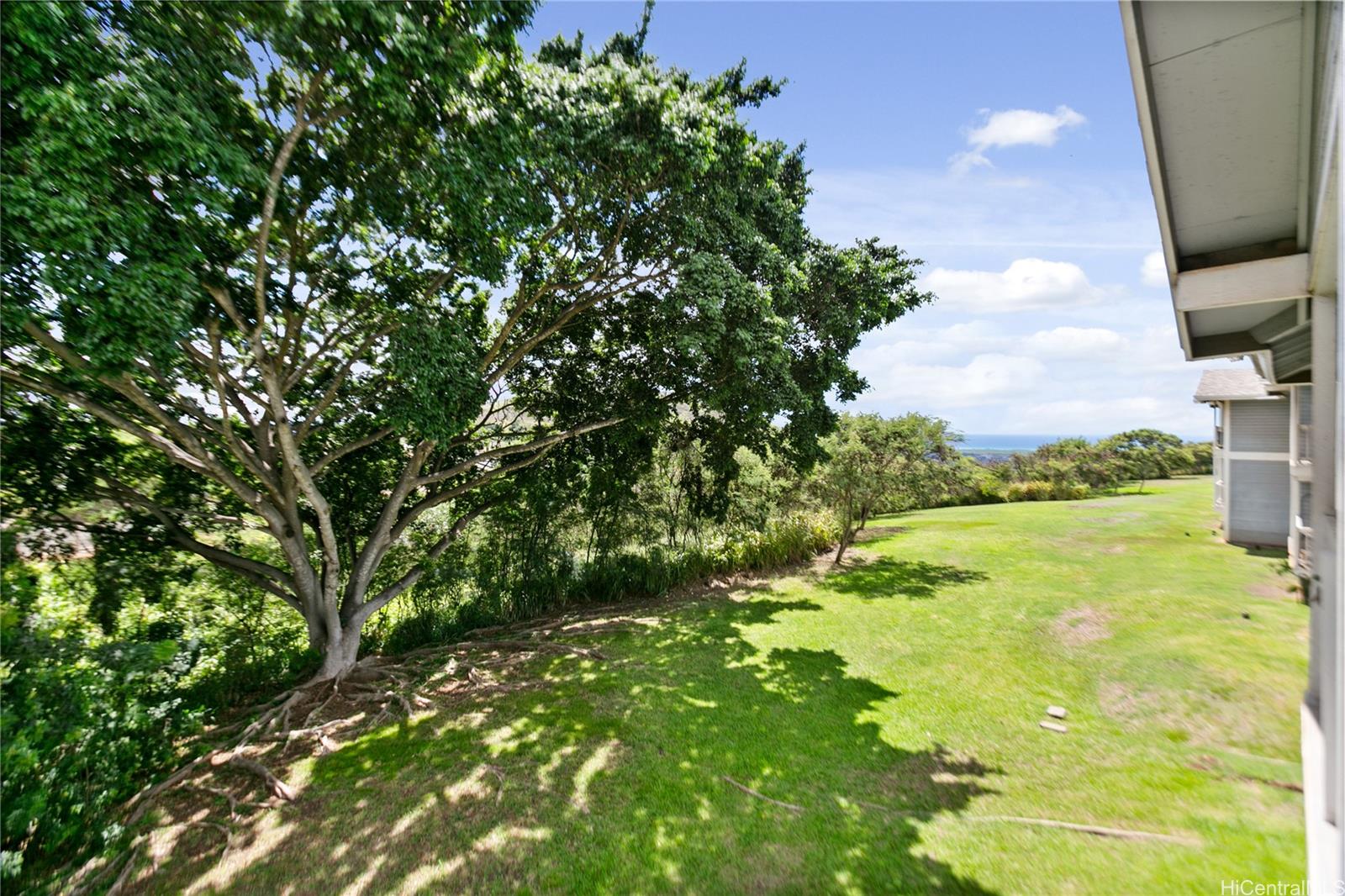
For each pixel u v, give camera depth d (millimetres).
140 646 4691
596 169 6648
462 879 3645
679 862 3727
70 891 3578
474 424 9141
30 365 5617
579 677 7172
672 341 7859
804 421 10328
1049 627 7996
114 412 5656
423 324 6062
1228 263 4164
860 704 6012
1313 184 3188
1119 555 12359
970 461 13805
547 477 10188
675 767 4930
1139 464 29516
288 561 7145
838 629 8727
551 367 10242
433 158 5172
